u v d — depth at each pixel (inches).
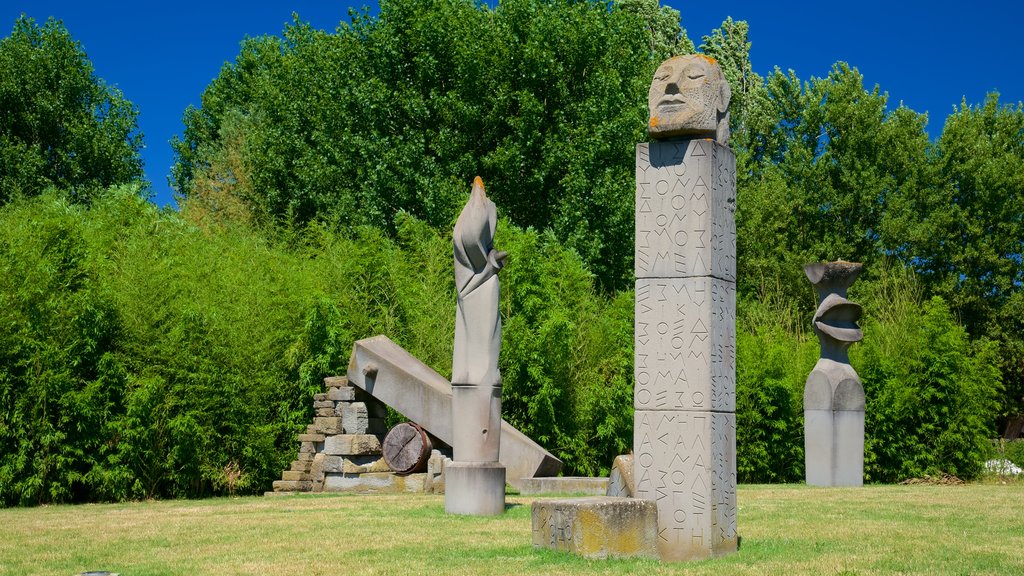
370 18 1043.3
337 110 1032.8
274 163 1114.1
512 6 1011.9
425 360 669.9
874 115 1338.6
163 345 536.4
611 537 289.4
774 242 1312.7
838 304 646.5
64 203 735.7
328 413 577.3
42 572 277.0
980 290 1275.8
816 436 644.7
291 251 916.0
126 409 515.2
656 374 298.5
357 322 663.1
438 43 995.3
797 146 1360.7
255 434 572.4
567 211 952.3
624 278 994.1
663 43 1464.1
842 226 1332.4
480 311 424.2
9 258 497.7
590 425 709.9
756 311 1074.1
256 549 319.3
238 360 572.1
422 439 548.7
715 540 292.2
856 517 418.9
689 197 297.9
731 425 305.4
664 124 301.3
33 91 1133.1
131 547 325.1
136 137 1246.3
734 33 1615.4
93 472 500.4
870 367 740.7
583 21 1000.2
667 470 295.0
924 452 735.7
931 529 373.7
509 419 689.6
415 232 784.3
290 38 1381.6
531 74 979.3
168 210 848.9
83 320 503.5
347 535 352.2
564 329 673.0
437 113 992.2
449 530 363.3
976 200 1301.7
